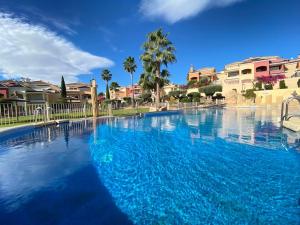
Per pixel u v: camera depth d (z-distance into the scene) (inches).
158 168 170.7
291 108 759.7
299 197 114.3
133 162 188.2
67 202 115.0
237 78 1656.0
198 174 153.6
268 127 355.3
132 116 673.6
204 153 211.0
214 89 1603.1
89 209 107.7
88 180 146.3
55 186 136.3
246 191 123.2
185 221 94.9
